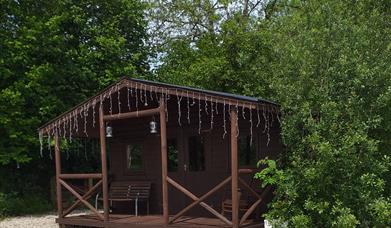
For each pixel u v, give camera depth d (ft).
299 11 44.88
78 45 64.39
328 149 23.67
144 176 41.14
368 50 28.04
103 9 68.49
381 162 25.29
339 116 25.49
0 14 57.16
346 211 23.39
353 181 24.64
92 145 66.33
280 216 26.22
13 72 54.90
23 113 54.85
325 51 28.04
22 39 55.88
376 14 32.12
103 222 35.04
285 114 28.14
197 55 68.80
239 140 35.86
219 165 36.40
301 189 25.54
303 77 27.43
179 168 38.73
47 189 61.77
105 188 35.01
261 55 54.24
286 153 29.53
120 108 37.81
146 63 71.92
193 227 30.17
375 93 25.90
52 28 57.98
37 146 56.90
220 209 36.01
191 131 38.01
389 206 23.71
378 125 25.64
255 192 30.53
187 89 30.01
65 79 60.23
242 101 27.89
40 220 47.93
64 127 39.37
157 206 40.11
